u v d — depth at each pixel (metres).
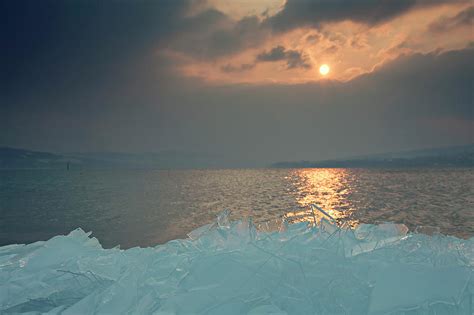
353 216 20.36
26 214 21.06
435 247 1.66
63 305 1.71
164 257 1.82
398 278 1.42
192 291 1.47
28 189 41.19
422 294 1.36
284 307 1.39
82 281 1.85
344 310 1.37
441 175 78.94
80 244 2.26
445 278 1.42
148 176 86.00
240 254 1.61
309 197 33.66
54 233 15.01
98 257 2.06
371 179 65.69
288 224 2.03
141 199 31.11
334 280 1.46
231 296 1.43
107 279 1.87
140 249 2.16
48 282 1.86
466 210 22.47
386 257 1.63
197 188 46.16
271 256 1.57
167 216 20.89
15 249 2.30
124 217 20.20
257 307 1.36
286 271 1.50
